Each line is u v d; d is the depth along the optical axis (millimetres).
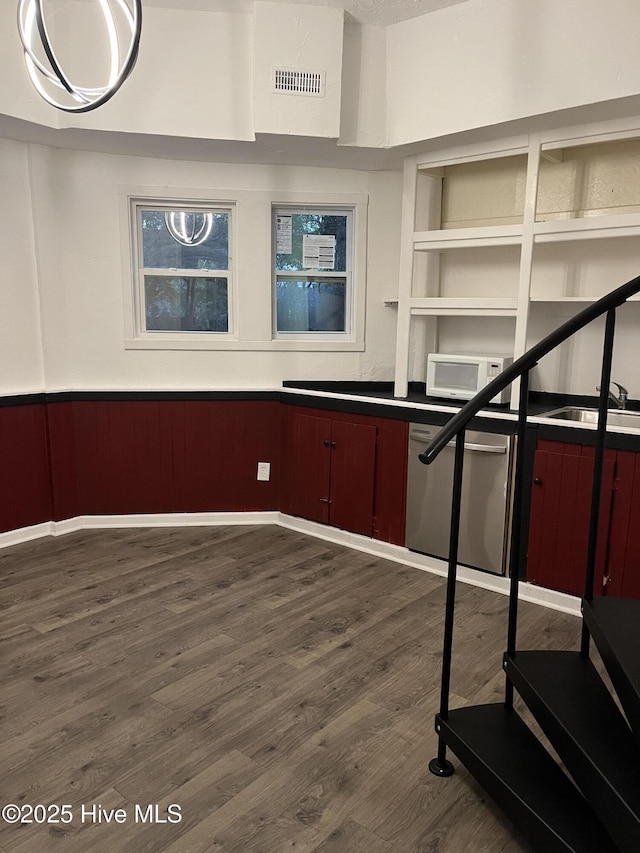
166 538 3947
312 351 4164
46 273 3795
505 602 3141
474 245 3326
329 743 2084
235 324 4145
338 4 3119
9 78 3064
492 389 1812
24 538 3855
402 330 3613
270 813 1791
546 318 3596
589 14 2635
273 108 3250
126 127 3285
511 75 2887
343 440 3816
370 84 3348
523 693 1860
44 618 2885
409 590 3260
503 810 1708
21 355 3783
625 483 2814
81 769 1947
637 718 1445
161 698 2307
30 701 2273
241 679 2438
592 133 2926
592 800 1496
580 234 2982
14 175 3611
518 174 3584
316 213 4113
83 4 3162
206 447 4125
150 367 4078
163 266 4074
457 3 3016
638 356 3332
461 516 3340
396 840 1710
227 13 3223
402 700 2318
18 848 1669
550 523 3057
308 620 2912
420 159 3500
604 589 2938
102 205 3855
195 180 3906
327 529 3996
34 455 3852
